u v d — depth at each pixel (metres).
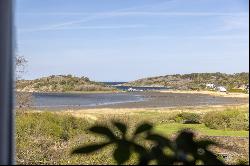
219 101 69.38
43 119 14.21
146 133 0.98
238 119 18.19
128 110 39.72
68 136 13.40
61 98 80.25
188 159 0.98
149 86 150.38
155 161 0.97
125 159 0.95
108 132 0.98
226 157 7.32
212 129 18.06
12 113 1.38
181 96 94.00
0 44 1.33
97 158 5.42
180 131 1.02
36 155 8.49
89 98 81.75
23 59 14.45
